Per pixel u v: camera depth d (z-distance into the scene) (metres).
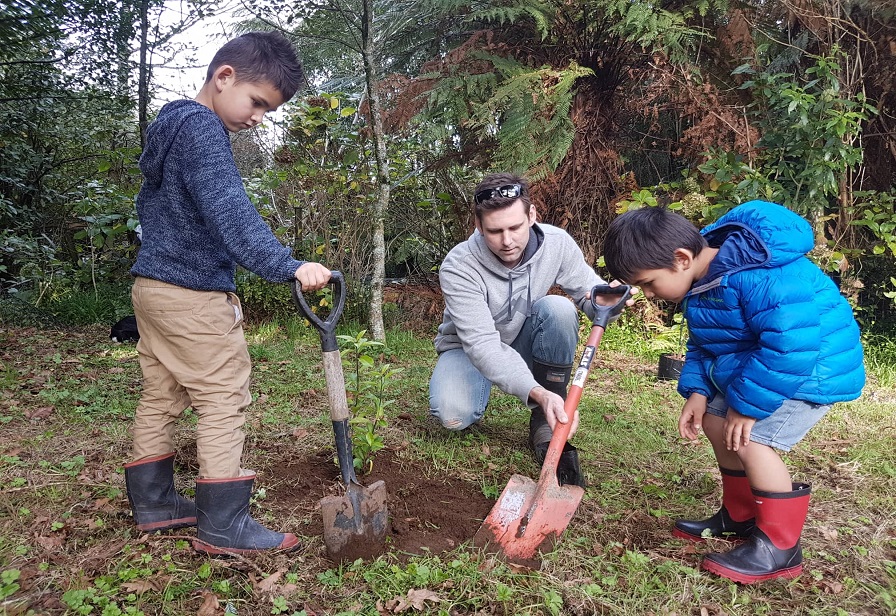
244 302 6.23
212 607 1.91
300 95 7.44
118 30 6.33
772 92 5.34
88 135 8.53
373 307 5.57
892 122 5.51
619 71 6.00
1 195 7.82
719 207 5.14
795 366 2.03
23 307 6.37
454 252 3.09
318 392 4.10
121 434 3.27
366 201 6.09
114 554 2.16
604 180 6.12
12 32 5.46
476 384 3.22
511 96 5.61
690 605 2.01
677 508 2.70
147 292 2.15
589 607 1.99
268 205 6.43
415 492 2.75
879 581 2.16
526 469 3.01
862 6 5.25
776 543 2.17
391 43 7.05
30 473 2.78
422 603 1.96
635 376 4.73
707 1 5.57
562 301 3.16
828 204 5.34
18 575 1.89
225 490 2.19
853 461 3.11
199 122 2.08
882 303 5.84
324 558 2.23
